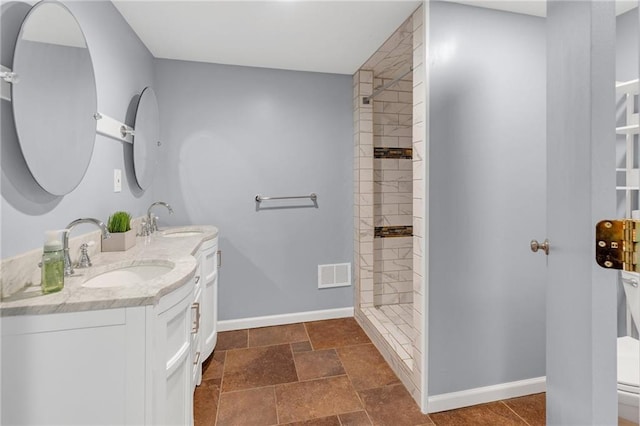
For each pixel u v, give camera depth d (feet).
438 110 5.57
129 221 5.58
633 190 6.05
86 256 4.29
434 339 5.72
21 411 2.98
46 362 3.01
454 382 5.83
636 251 1.70
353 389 6.35
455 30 5.59
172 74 8.29
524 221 6.03
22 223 3.48
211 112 8.57
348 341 8.29
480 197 5.82
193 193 8.54
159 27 6.63
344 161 9.52
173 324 3.69
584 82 2.19
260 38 7.14
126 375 3.15
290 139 9.11
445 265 5.72
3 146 3.24
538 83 6.01
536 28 5.98
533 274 6.12
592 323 2.15
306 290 9.45
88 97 4.62
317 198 9.39
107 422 3.15
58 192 4.00
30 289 3.37
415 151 5.87
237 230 8.89
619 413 4.36
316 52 7.89
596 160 2.12
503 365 6.05
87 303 3.05
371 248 9.32
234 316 8.99
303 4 5.85
